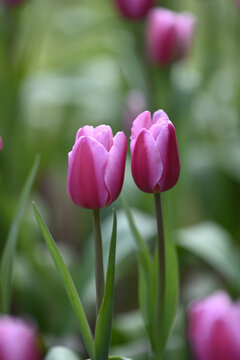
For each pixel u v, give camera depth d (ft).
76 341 4.92
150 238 5.16
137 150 3.21
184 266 5.75
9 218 5.21
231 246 4.85
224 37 7.59
